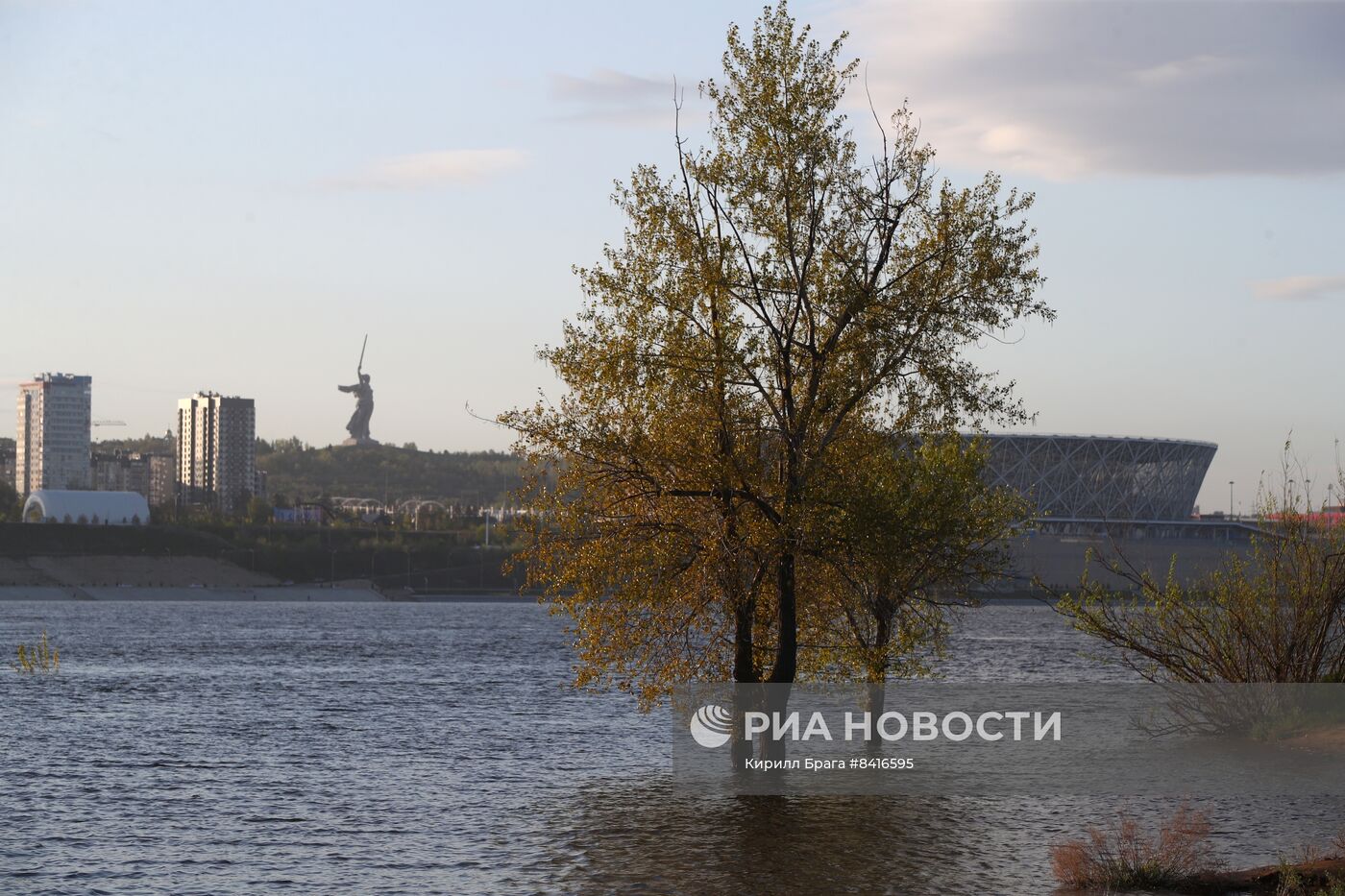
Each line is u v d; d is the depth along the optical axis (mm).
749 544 33031
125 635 155375
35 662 107750
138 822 37781
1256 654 40375
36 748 54781
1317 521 40031
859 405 35281
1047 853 30109
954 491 36500
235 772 47531
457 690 84062
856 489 33688
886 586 35500
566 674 98062
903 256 35125
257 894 29297
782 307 34281
